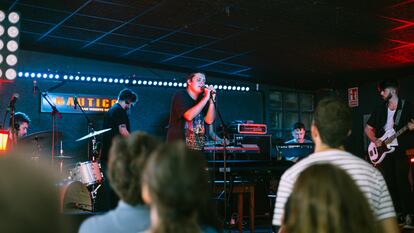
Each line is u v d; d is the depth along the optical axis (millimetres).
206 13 4969
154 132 7391
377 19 4988
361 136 8203
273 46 6148
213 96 4082
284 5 4637
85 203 4090
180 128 4008
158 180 909
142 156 1432
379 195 1833
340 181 1122
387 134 5293
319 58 6699
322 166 1153
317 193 1107
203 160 981
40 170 619
